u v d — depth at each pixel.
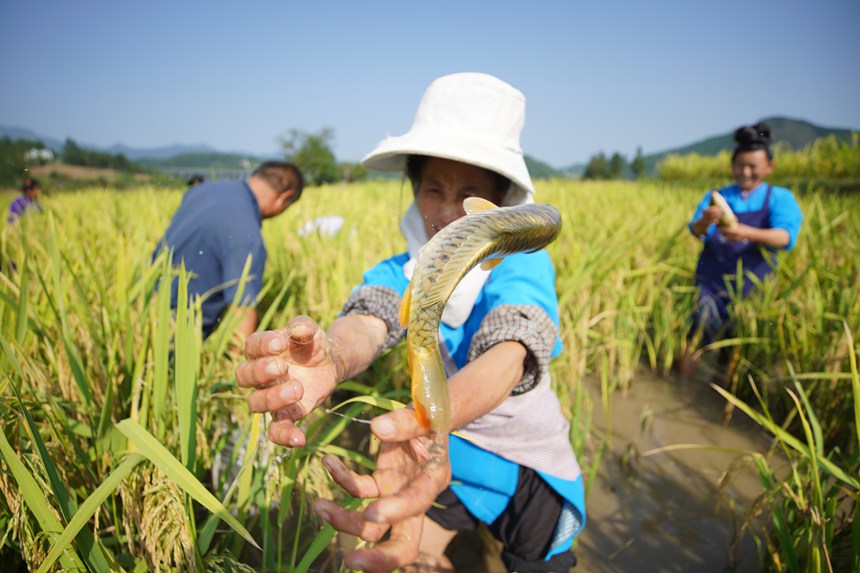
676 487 3.63
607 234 8.01
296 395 1.37
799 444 2.62
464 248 1.36
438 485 1.26
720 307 5.71
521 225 1.48
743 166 5.76
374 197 15.62
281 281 5.31
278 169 4.25
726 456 4.02
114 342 2.73
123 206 10.45
